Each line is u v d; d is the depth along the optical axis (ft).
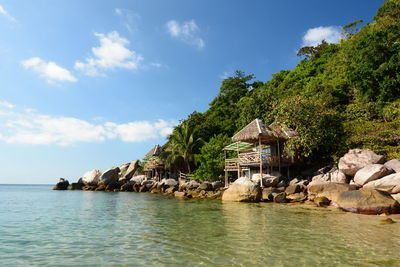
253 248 23.59
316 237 27.61
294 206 55.42
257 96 130.52
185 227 34.14
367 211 42.60
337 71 128.06
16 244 26.09
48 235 30.25
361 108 88.17
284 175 91.56
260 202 64.64
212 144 114.11
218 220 39.29
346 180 62.39
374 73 84.64
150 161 168.86
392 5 127.44
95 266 19.29
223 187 94.99
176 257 21.17
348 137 77.82
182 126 145.18
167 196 99.35
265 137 83.87
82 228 34.53
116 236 29.25
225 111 180.55
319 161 87.15
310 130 79.92
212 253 22.16
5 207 63.67
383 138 70.74
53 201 81.41
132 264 19.62
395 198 45.68
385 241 25.68
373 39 90.79
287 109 85.35
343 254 21.57
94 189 162.40
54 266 19.42
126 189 145.28
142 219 41.70
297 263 19.51
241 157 90.89
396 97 80.74
